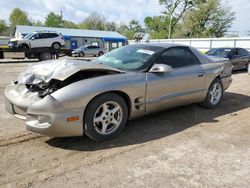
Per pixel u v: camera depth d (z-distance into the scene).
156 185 2.41
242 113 4.88
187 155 3.04
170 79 3.95
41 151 3.06
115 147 3.21
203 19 45.06
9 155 2.94
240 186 2.43
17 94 3.27
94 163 2.80
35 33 18.98
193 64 4.53
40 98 3.02
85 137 3.49
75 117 2.96
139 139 3.48
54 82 3.12
